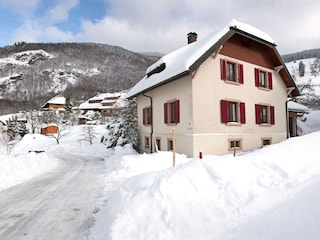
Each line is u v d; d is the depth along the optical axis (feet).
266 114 55.26
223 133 45.11
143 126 64.80
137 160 40.70
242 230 11.73
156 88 55.47
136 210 15.25
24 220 17.95
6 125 173.37
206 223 13.02
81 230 15.98
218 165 17.80
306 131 77.97
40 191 26.86
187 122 43.06
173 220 13.65
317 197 13.04
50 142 120.57
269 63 56.03
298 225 10.93
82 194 25.16
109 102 240.12
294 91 61.98
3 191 27.07
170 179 16.83
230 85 47.06
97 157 68.23
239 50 49.67
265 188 15.23
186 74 40.42
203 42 46.91
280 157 18.74
